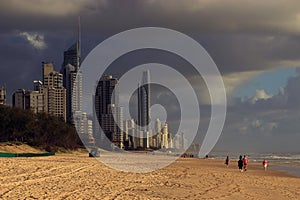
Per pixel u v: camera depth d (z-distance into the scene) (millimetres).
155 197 21328
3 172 32250
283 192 27203
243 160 54625
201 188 27094
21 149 99000
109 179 30516
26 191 21031
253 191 26844
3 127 110875
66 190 22297
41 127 119250
